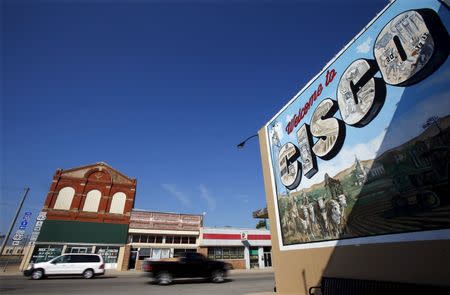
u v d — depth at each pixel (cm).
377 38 734
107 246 2923
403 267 577
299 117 1024
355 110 771
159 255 3055
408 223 582
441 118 551
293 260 937
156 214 3234
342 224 759
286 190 1036
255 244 3425
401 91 645
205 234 3238
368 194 690
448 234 507
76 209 3017
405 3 671
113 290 1238
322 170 866
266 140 1227
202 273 1600
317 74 955
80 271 1888
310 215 892
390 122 659
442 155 539
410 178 594
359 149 738
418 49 623
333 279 739
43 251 2736
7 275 2130
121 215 3138
